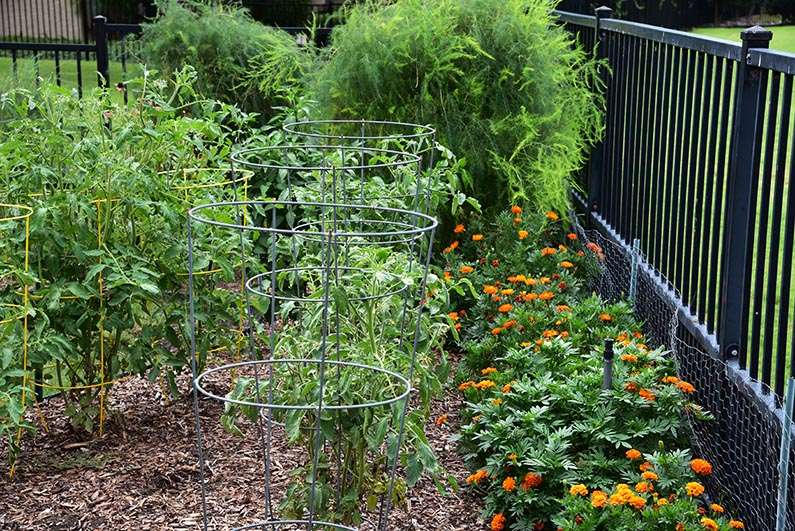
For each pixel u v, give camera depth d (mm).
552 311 4676
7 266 3568
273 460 3828
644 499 2887
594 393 3527
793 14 19391
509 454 3287
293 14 16641
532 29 6055
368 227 4445
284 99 7332
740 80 3639
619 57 6051
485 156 5902
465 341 4926
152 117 4848
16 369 3588
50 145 3871
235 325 4797
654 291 4910
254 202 2910
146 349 4008
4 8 21922
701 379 4055
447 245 5988
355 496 3002
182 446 3984
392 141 5168
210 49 7438
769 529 3127
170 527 3344
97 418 4238
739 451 3516
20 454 3936
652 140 5250
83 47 8695
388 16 6230
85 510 3471
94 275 3730
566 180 6523
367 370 2877
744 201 3635
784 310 3182
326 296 2559
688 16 18875
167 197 4004
